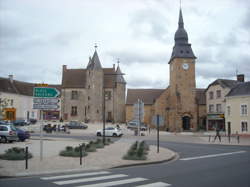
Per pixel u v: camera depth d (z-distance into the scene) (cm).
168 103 5531
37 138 2850
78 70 5903
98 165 1177
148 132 4544
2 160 1238
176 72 5153
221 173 1030
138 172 1045
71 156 1416
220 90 5053
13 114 1298
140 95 5938
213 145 2439
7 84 5269
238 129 3978
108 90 5650
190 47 5256
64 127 4097
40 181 860
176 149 2050
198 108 5753
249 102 3834
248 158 1520
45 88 1234
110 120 5553
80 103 5550
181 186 803
